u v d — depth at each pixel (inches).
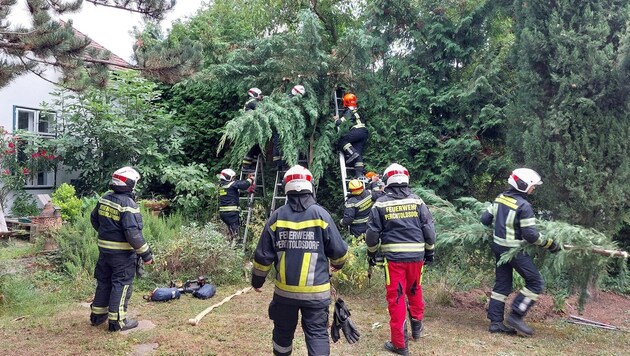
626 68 255.9
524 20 303.7
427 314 247.3
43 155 410.6
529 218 211.0
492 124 340.8
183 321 224.1
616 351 198.7
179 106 483.8
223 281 296.5
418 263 196.9
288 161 363.3
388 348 195.2
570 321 240.2
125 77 436.8
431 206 270.7
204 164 462.6
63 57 231.8
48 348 190.9
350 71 393.7
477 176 368.8
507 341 208.2
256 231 351.9
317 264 150.3
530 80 288.7
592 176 264.7
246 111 376.5
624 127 265.1
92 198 384.8
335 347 198.5
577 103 272.1
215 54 479.8
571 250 211.3
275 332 157.6
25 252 322.3
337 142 379.6
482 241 239.6
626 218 268.4
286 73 389.7
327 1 502.0
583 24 273.9
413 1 390.6
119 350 189.2
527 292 214.7
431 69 389.4
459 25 372.5
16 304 239.8
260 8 520.4
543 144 279.9
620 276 292.4
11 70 227.8
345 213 310.5
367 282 281.7
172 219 383.6
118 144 425.7
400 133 382.6
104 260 215.0
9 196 412.2
